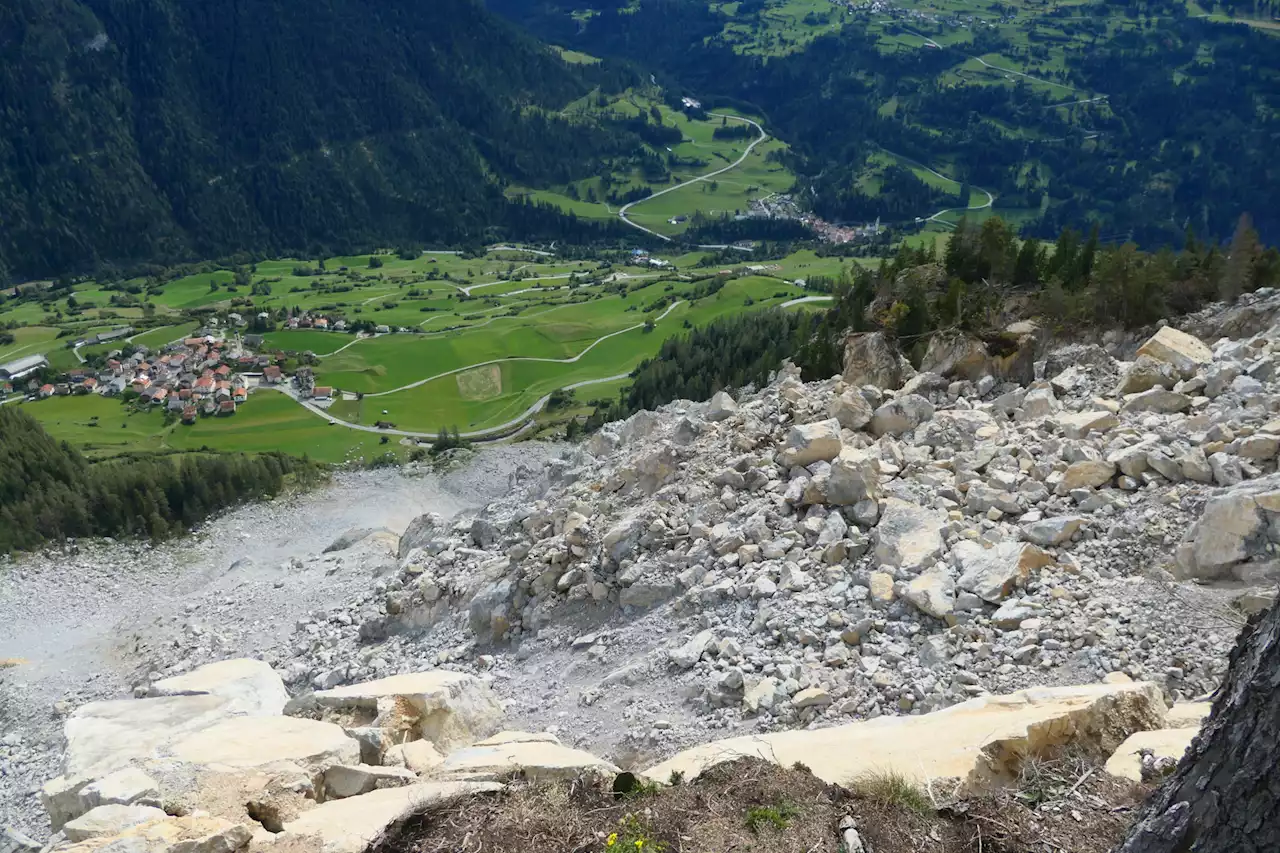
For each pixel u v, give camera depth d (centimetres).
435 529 3716
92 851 852
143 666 3734
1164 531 1714
